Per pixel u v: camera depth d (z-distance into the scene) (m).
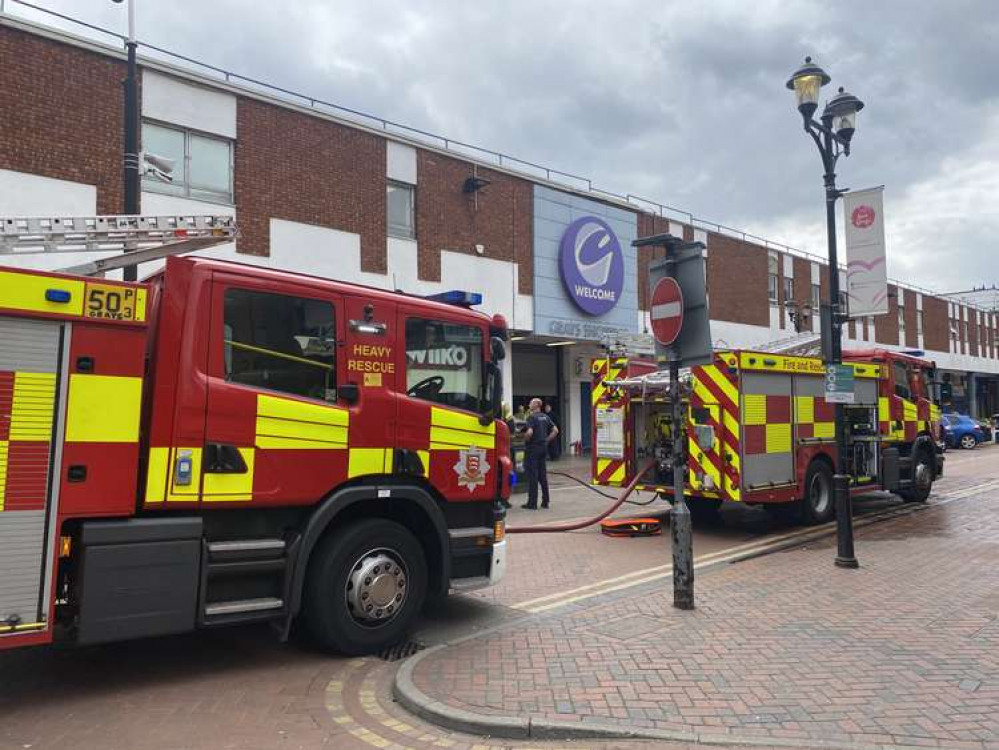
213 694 4.79
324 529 5.47
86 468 4.38
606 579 7.84
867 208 8.58
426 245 18.36
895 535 10.27
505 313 20.16
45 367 4.28
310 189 16.12
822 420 11.33
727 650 5.29
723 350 10.06
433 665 5.06
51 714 4.43
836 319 8.39
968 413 47.97
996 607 6.39
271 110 15.58
